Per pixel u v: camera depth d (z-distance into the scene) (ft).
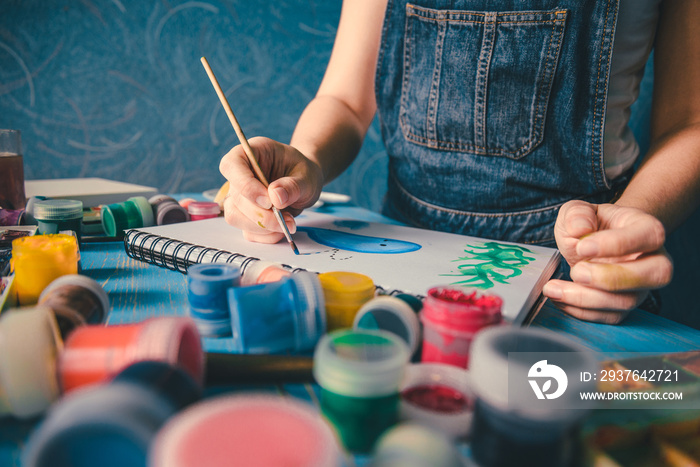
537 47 2.75
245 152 2.15
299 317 1.25
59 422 0.69
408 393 1.06
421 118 3.17
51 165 5.52
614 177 2.96
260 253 1.92
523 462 0.83
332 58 3.78
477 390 0.87
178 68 5.85
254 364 1.16
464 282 1.62
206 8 5.82
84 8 5.31
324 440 0.67
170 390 0.82
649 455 0.95
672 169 2.29
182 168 6.12
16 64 5.16
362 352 0.97
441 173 3.21
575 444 0.89
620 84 2.89
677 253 4.02
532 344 0.91
